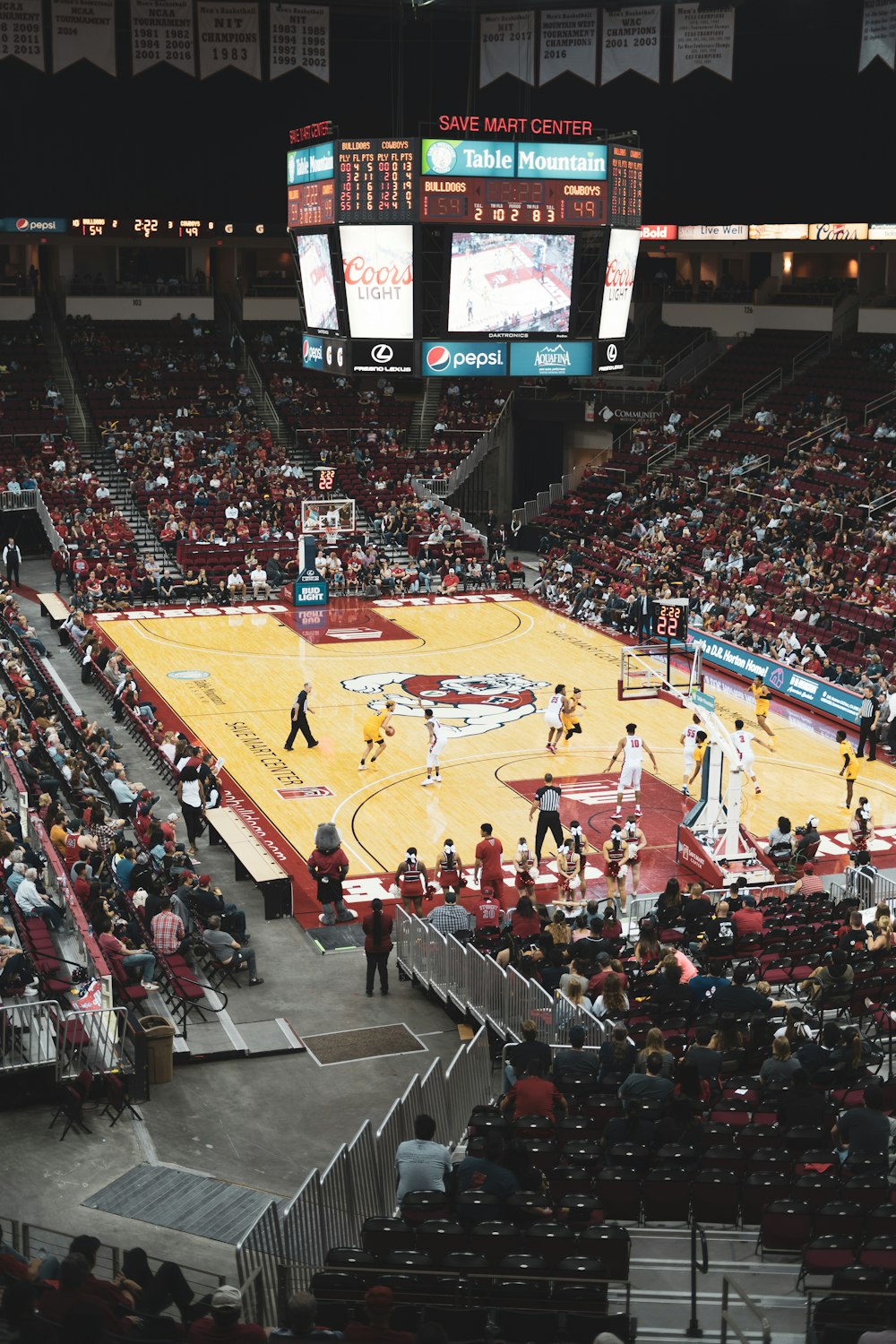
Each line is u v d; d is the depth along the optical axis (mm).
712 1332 10453
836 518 46406
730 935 22016
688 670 42344
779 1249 11641
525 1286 10203
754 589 44500
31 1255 13586
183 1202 15805
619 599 47000
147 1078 18797
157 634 45438
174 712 37375
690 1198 12383
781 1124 13883
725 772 27797
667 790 32375
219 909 23469
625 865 26609
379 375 35156
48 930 20719
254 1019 21734
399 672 41625
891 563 42750
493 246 34406
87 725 32094
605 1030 17234
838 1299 9734
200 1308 10438
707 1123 13977
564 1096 15156
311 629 46594
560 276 35062
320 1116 18594
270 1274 12180
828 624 41094
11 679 33031
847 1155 12984
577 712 38031
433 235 34688
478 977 20922
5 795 26547
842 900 23266
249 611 49000
